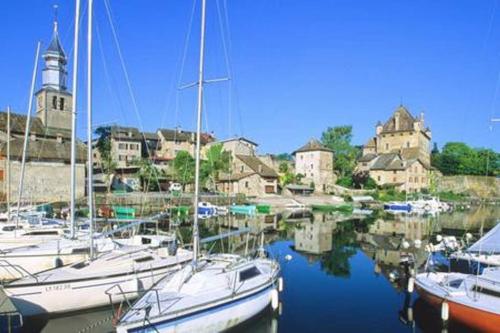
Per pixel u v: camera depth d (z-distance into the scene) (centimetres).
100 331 1304
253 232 3875
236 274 1420
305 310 1650
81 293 1440
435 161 12500
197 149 1569
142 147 8956
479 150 12269
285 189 8744
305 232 4169
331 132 11019
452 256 1830
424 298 1530
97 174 7212
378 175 10200
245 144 9688
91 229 1697
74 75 1958
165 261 1716
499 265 1673
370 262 2620
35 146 5394
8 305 1122
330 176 10112
